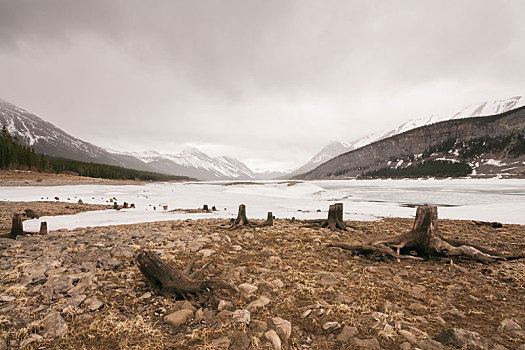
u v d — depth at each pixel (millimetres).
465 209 28078
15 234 11734
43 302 5121
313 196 50688
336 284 6660
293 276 7168
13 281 6152
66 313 4770
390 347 4035
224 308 5191
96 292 5727
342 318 4895
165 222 17281
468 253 8406
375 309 5359
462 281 6973
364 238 12758
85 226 16297
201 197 42250
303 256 9352
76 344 3994
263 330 4441
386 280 7016
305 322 4793
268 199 40125
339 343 4156
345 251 10094
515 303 5688
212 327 4527
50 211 23047
